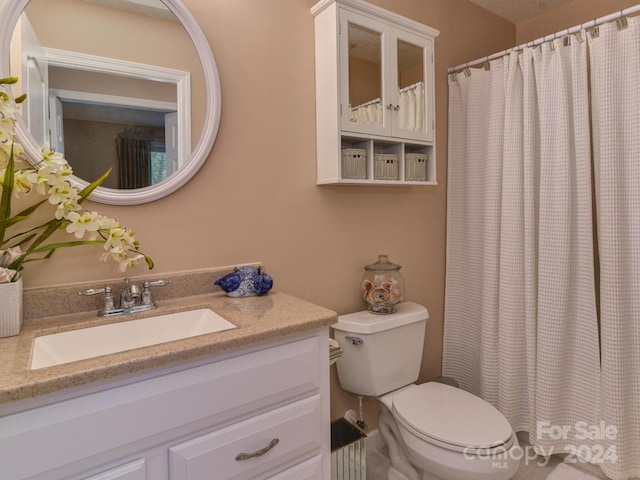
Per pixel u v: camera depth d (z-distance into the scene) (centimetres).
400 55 169
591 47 160
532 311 179
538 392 175
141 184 123
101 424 74
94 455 73
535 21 240
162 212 127
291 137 155
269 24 148
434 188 210
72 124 113
